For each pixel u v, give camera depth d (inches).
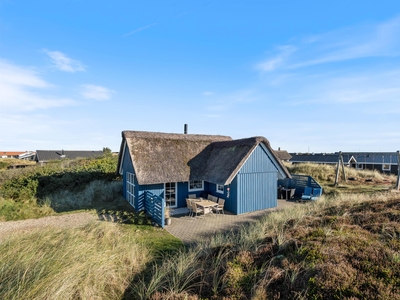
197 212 470.3
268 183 559.8
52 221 453.1
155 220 444.8
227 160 534.6
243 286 191.0
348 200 485.4
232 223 437.4
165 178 505.4
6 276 180.5
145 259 265.0
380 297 151.6
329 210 413.4
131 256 255.0
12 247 230.4
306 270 193.8
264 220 430.0
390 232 261.6
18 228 408.8
